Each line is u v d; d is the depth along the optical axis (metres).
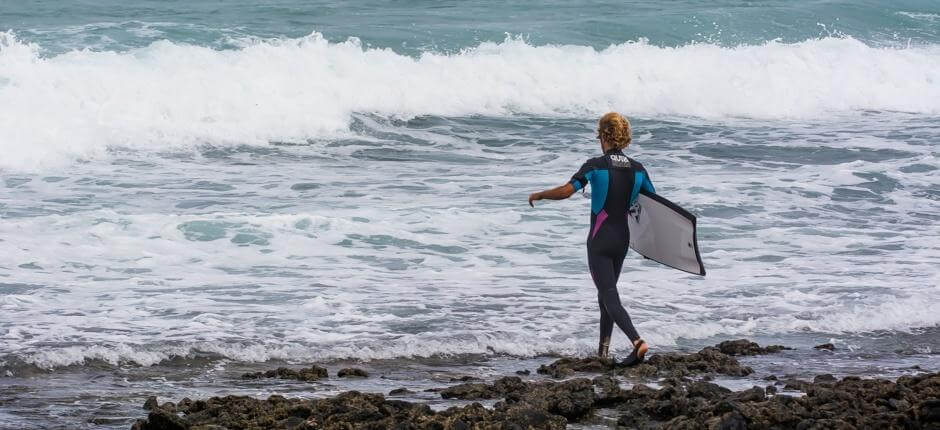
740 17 67.31
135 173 36.00
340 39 53.94
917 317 21.64
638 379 16.75
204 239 26.64
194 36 52.72
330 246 26.52
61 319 19.72
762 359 18.50
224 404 14.27
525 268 24.98
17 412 14.30
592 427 14.02
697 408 14.11
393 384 16.52
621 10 70.00
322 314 20.58
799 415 13.74
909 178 37.25
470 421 13.55
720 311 21.64
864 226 30.52
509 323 20.30
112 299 21.34
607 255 17.41
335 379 16.75
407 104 48.00
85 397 15.27
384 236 27.52
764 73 55.88
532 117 49.25
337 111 45.44
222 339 18.64
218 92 44.03
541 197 16.89
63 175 35.31
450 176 36.28
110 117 40.88
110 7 63.62
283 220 28.20
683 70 54.78
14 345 17.83
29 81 41.38
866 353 19.22
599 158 17.31
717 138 45.31
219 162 38.75
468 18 64.75
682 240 17.17
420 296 22.17
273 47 48.31
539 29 59.84
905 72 58.34
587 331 19.89
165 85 43.31
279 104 44.47
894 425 13.51
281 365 17.66
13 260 24.25
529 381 16.72
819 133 47.12
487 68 51.25
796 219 31.05
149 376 16.69
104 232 26.86
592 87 52.19
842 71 57.50
